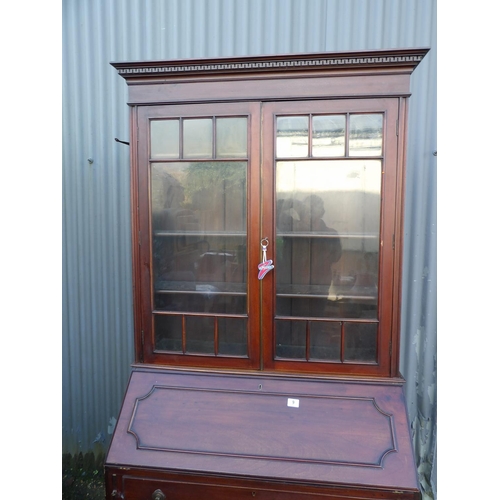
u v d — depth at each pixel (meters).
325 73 1.10
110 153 1.79
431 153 1.59
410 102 1.58
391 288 1.13
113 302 1.85
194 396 1.14
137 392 1.17
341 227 1.16
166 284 1.23
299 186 1.16
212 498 1.02
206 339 1.22
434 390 1.66
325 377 1.14
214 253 1.21
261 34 1.64
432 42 1.55
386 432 1.04
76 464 1.94
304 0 1.60
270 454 1.02
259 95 1.13
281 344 1.19
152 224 1.21
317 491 0.98
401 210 1.11
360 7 1.58
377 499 0.96
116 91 1.75
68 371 1.91
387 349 1.14
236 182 1.18
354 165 1.14
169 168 1.21
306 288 1.18
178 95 1.16
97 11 1.73
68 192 1.82
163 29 1.70
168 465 1.03
